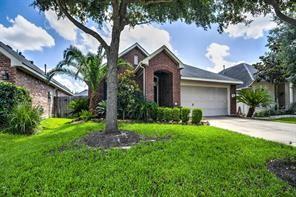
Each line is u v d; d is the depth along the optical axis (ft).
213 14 25.52
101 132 24.95
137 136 24.40
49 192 12.30
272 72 63.77
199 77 58.13
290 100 70.69
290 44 40.78
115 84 24.77
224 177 14.06
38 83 53.16
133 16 29.91
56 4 25.04
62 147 21.16
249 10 23.17
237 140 24.59
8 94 34.94
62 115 66.08
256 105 59.72
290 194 12.02
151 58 49.60
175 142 22.26
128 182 13.26
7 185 13.17
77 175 14.39
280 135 30.60
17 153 19.86
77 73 47.91
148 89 48.93
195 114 40.88
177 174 14.21
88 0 25.96
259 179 13.91
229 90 64.75
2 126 33.60
